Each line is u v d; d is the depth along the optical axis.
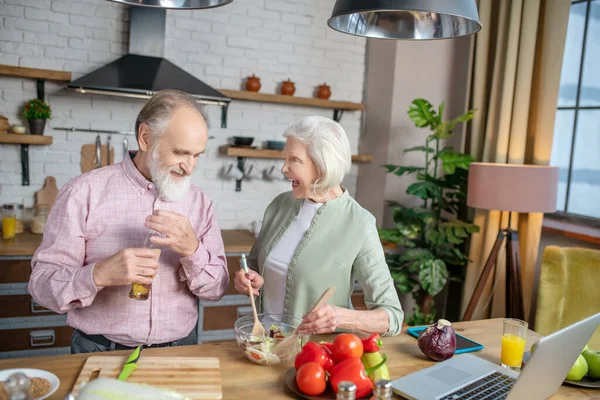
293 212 1.89
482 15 3.35
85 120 3.50
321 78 4.06
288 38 3.93
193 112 1.55
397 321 1.63
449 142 3.81
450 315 3.85
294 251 1.82
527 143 3.20
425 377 1.37
